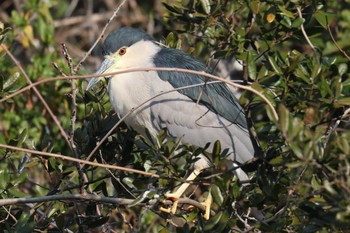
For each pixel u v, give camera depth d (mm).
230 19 10672
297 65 9281
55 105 12742
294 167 7816
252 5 10117
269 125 9562
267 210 8680
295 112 9430
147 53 11133
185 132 10828
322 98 8883
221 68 13062
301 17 9828
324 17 10055
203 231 8406
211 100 10820
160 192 9109
